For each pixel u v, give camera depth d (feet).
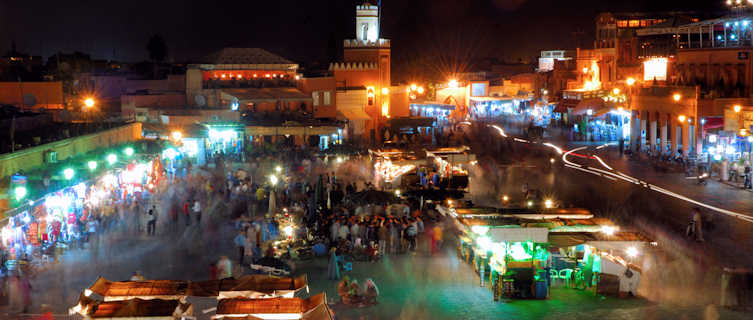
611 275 72.02
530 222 75.82
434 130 253.65
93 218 98.37
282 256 89.20
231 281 56.70
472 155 136.77
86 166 101.86
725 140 148.56
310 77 245.65
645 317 64.54
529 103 350.84
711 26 188.44
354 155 164.04
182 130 163.63
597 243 73.05
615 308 67.77
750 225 103.81
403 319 65.21
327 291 74.54
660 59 224.94
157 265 84.12
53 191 84.33
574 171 165.37
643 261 85.30
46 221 86.58
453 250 93.04
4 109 128.67
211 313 62.39
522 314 66.44
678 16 269.23
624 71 272.10
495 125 296.92
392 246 91.40
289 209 115.75
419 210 112.68
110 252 90.48
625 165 174.50
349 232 93.25
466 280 78.84
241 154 171.01
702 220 101.96
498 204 122.62
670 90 180.75
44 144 98.53
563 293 73.87
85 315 48.57
